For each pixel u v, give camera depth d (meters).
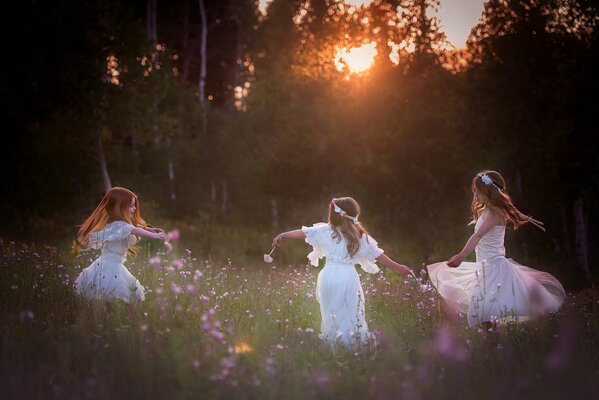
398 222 20.22
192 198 31.53
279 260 18.44
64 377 4.22
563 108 17.83
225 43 42.25
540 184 18.78
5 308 6.26
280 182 24.39
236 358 4.45
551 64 19.19
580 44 18.48
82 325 5.55
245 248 20.27
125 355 4.60
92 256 9.45
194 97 33.56
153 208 25.02
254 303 6.93
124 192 7.22
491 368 4.76
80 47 21.00
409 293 8.15
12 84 20.70
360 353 5.07
